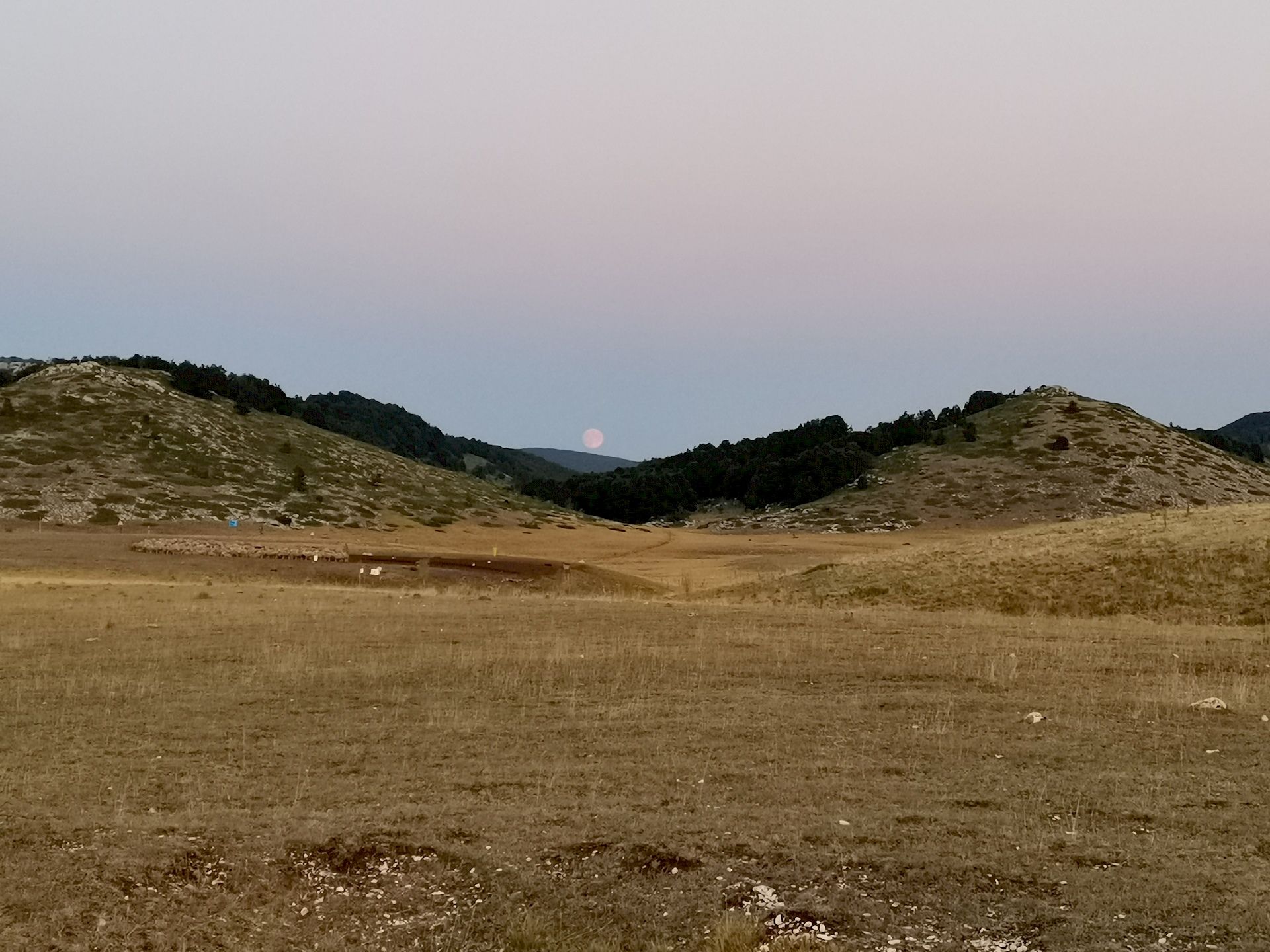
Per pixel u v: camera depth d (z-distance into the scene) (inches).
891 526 4869.6
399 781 406.6
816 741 470.0
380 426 7741.1
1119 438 5915.4
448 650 776.3
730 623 959.6
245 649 774.5
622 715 534.9
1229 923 258.2
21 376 5187.0
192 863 315.6
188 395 5068.9
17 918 278.4
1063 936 256.8
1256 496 5290.4
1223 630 924.6
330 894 302.8
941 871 296.4
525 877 303.0
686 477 6614.2
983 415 6865.2
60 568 1775.3
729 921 268.8
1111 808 358.6
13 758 449.1
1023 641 831.7
